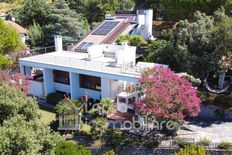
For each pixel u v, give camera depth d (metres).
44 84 33.69
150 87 22.39
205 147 21.42
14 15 67.38
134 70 28.16
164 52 32.88
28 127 15.55
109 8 63.03
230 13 39.69
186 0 44.94
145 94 22.81
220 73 30.31
